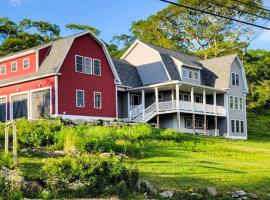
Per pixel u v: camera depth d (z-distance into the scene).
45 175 15.94
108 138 26.52
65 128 28.08
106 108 39.81
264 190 19.59
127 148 24.88
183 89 47.09
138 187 17.03
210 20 71.31
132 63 50.00
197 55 71.19
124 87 44.88
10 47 62.59
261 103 72.25
